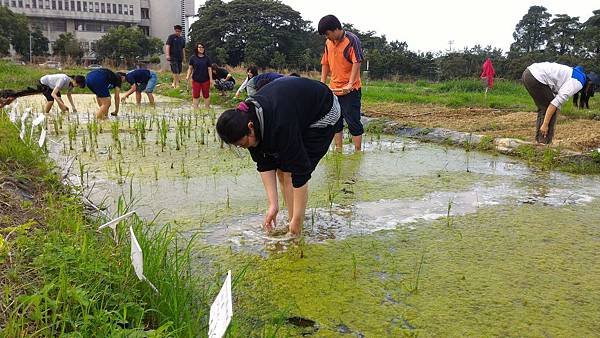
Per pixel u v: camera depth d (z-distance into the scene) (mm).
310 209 4566
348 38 6688
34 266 2648
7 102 10320
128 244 3066
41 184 4582
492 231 4051
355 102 6918
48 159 5867
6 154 5078
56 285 2348
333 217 4355
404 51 39750
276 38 47281
